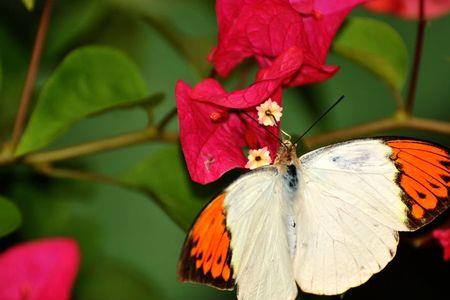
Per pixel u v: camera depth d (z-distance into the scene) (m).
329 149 0.78
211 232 0.75
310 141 0.83
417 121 0.83
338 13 0.79
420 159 0.76
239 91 0.77
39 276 0.77
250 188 0.77
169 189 0.80
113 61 0.80
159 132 0.81
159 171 0.81
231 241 0.76
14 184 0.85
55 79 0.80
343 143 0.78
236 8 0.78
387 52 0.82
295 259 0.77
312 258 0.77
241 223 0.76
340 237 0.77
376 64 0.82
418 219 0.76
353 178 0.77
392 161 0.77
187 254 0.74
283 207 0.77
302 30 0.78
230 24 0.78
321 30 0.79
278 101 0.78
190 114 0.77
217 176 0.77
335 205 0.77
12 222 0.78
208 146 0.77
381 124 0.83
